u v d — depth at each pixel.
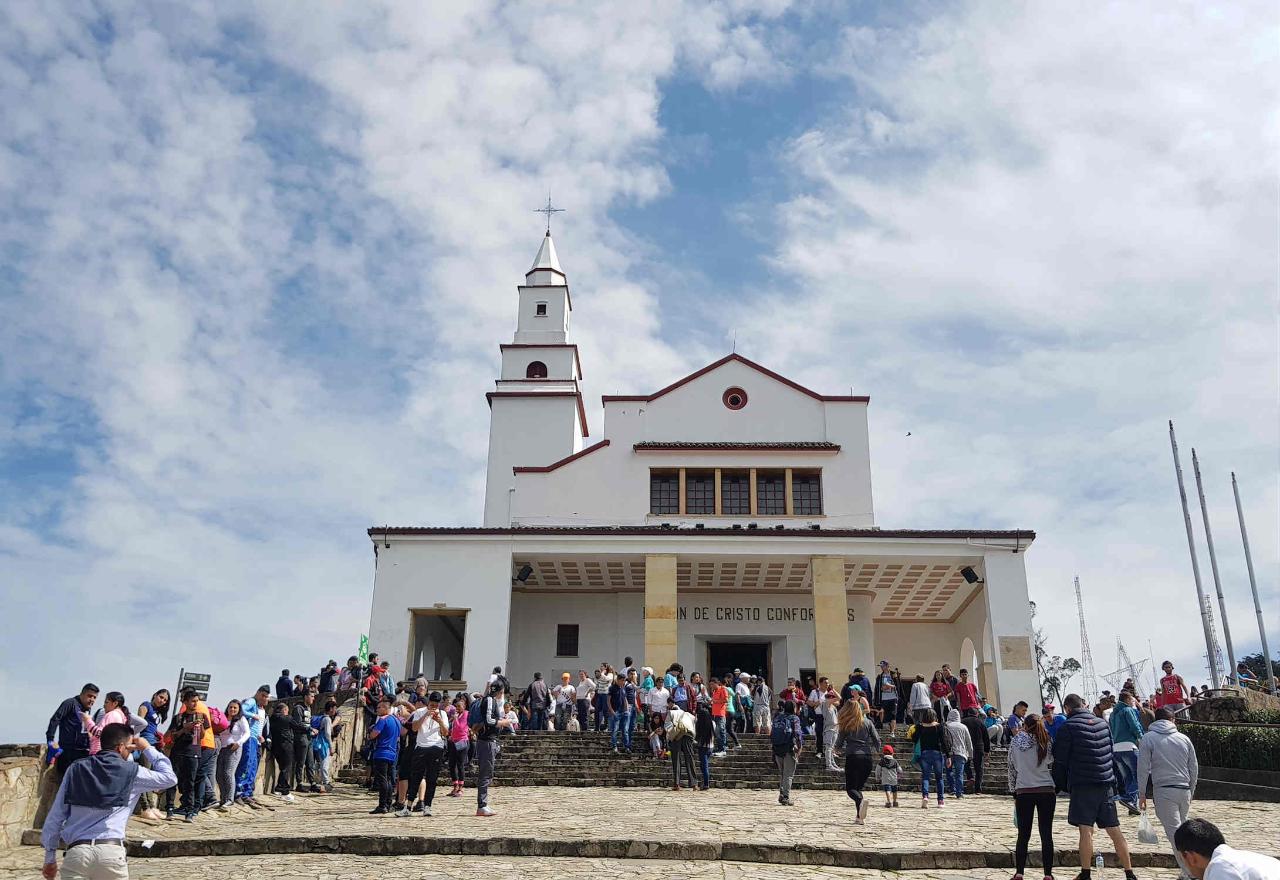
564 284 45.22
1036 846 12.52
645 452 34.94
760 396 35.94
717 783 20.39
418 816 15.46
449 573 29.89
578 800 17.91
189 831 13.84
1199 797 19.88
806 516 34.22
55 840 8.04
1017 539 29.91
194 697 15.29
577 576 33.53
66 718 13.48
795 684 24.77
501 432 40.81
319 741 19.50
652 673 26.83
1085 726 10.78
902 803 17.67
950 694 24.28
